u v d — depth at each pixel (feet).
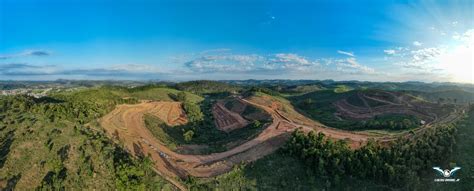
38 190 298.56
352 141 447.83
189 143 509.35
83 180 315.37
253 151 432.66
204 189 355.36
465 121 460.14
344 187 360.28
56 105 469.98
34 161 323.78
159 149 451.53
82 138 374.63
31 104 457.68
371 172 363.15
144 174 351.05
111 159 353.51
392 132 497.87
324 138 422.00
